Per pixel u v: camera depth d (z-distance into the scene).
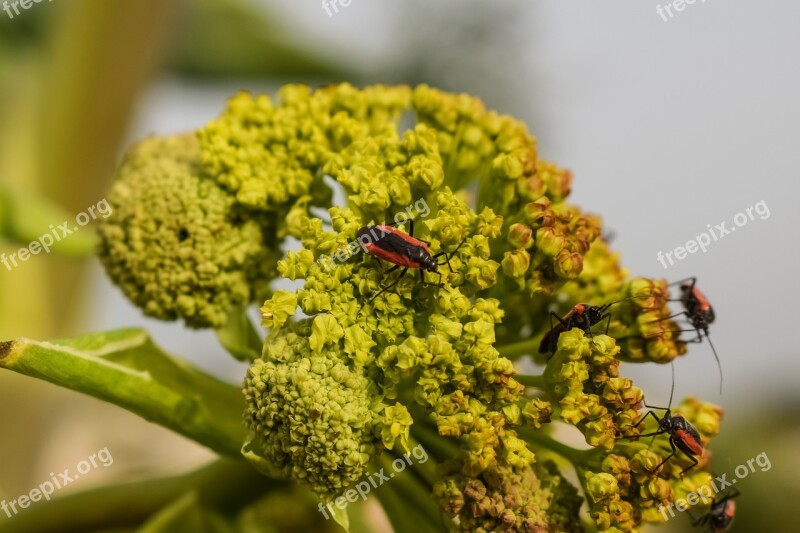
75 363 0.25
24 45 0.40
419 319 0.24
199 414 0.25
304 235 0.24
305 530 0.29
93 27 0.35
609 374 0.24
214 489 0.27
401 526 0.25
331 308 0.24
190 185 0.26
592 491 0.24
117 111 0.36
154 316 0.26
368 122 0.26
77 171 0.36
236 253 0.25
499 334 0.26
